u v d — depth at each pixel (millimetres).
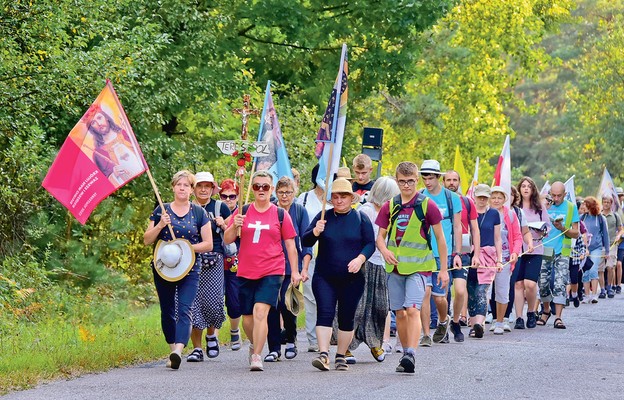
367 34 38562
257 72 38000
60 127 27547
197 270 15609
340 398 12469
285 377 14305
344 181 14797
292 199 16828
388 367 15469
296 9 35844
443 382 13883
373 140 26859
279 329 16391
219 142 15914
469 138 59500
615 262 33344
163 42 27234
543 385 13695
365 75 39188
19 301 21797
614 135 83188
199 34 31500
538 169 108375
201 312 16328
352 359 15898
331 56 39000
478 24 58312
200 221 15719
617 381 14164
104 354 15633
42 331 18562
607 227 31125
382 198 16203
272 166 19438
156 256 15508
